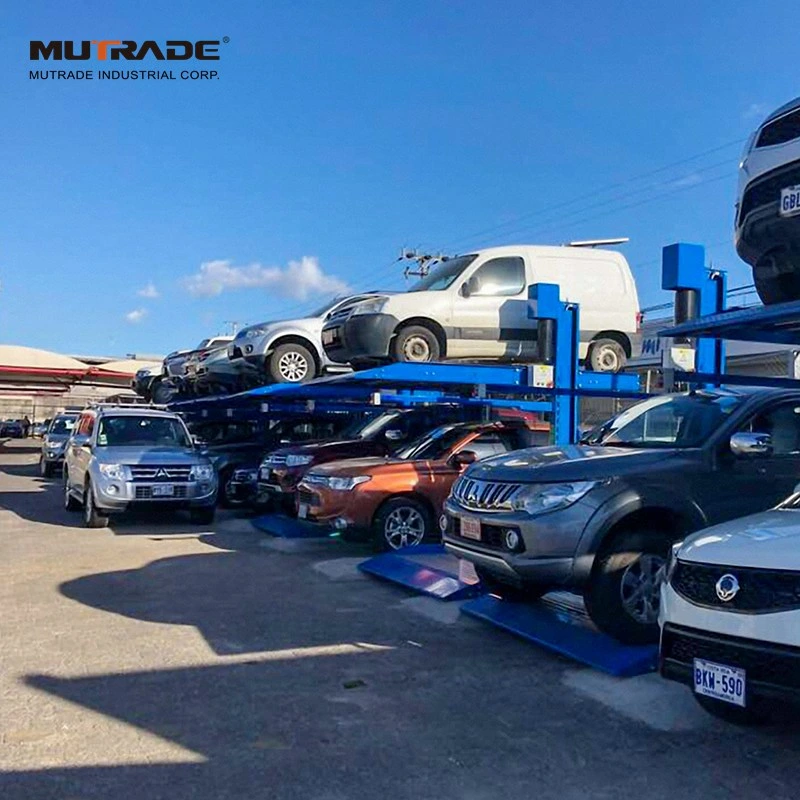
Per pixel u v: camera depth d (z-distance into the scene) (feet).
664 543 19.04
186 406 61.11
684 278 32.04
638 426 22.98
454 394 41.55
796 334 23.70
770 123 20.42
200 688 17.34
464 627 22.16
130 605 24.71
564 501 18.74
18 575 29.25
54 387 144.25
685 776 13.21
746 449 18.74
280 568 30.78
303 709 16.14
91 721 15.48
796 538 12.84
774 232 20.34
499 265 40.09
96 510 40.78
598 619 18.78
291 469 40.27
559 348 35.70
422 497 32.71
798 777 13.16
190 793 12.63
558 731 15.03
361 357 38.75
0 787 12.77
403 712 15.98
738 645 12.55
